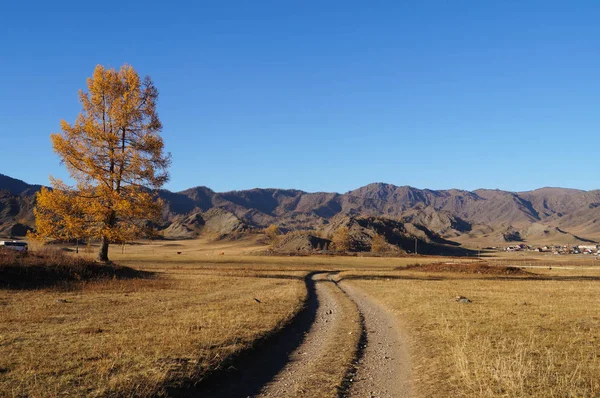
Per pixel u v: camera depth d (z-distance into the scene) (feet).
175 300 74.74
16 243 198.70
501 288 110.93
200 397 30.14
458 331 50.42
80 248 371.56
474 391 29.99
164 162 118.42
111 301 71.20
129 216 116.16
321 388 32.27
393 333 54.49
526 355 39.11
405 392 31.71
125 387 28.63
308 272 186.29
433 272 189.37
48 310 60.23
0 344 39.73
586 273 194.49
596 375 32.96
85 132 111.45
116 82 117.08
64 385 28.78
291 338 50.44
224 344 42.09
